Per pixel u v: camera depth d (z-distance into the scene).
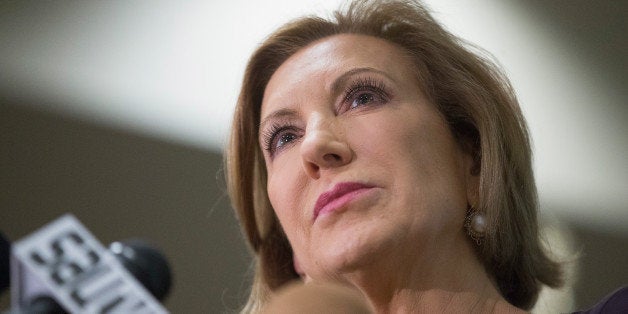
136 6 3.14
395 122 1.60
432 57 1.77
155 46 3.13
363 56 1.73
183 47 3.14
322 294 0.62
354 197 1.52
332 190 1.53
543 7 3.28
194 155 2.99
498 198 1.65
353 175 1.53
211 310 2.83
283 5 3.15
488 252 1.68
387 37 1.82
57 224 0.78
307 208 1.58
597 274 3.11
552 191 3.26
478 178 1.69
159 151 2.97
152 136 2.99
